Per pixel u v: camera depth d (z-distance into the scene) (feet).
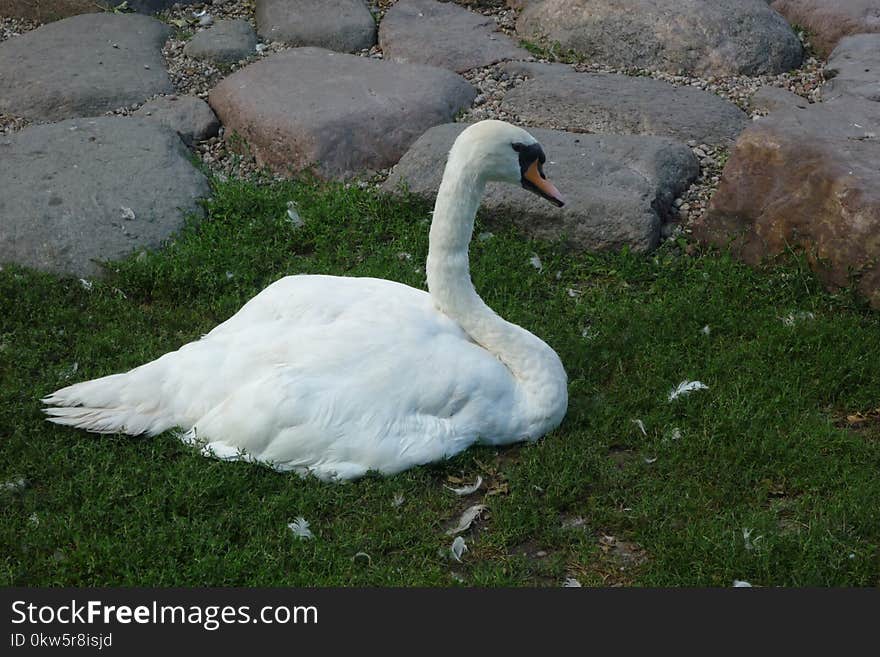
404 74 11.79
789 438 8.24
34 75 11.82
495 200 10.16
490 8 13.29
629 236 9.96
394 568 7.41
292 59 12.05
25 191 10.13
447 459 7.95
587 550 7.55
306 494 7.71
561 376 8.18
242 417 7.77
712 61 12.19
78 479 7.78
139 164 10.53
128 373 7.98
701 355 8.98
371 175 10.88
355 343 7.85
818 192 9.63
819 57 12.64
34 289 9.36
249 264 9.77
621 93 11.62
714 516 7.74
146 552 7.42
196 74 12.19
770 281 9.65
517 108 11.62
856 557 7.48
